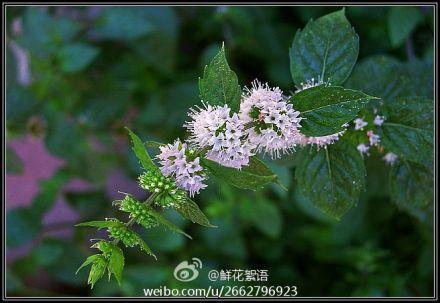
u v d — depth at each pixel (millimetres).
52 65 358
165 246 360
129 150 378
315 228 381
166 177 195
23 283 406
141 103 407
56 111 371
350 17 356
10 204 481
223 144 195
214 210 365
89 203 396
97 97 386
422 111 234
